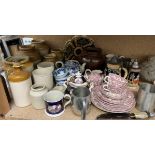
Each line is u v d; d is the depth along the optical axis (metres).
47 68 0.83
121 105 0.70
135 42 0.93
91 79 0.79
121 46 0.96
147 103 0.71
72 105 0.71
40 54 0.98
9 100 0.77
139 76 0.87
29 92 0.75
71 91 0.74
